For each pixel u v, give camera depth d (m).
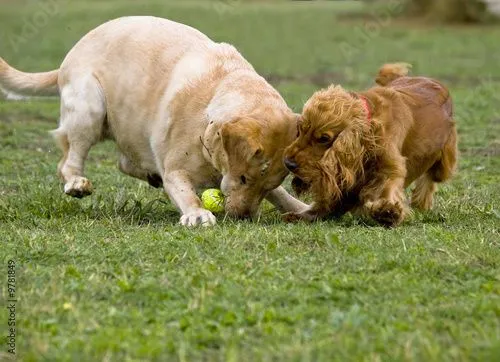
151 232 12.02
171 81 13.23
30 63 33.31
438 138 13.25
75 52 14.30
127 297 9.24
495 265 10.41
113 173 17.62
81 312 8.80
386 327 8.27
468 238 11.52
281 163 12.06
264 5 63.81
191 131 12.84
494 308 8.76
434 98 13.55
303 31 47.22
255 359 7.63
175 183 12.98
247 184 12.09
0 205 13.82
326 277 9.78
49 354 7.84
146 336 8.26
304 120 11.95
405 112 12.90
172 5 55.66
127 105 13.61
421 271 10.04
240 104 12.22
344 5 62.78
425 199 14.12
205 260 10.45
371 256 10.58
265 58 37.28
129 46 13.75
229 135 11.76
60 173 14.50
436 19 52.09
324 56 38.25
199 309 8.86
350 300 9.15
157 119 13.23
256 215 12.59
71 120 14.09
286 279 9.77
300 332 8.20
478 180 17.22
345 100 12.05
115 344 7.95
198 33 13.84
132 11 50.34
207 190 13.01
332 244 11.09
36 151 20.25
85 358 7.72
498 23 52.09
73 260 10.63
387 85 14.12
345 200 13.03
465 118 24.00
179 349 7.86
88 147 14.22
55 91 15.30
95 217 13.43
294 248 11.07
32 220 12.92
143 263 10.40
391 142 12.52
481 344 7.72
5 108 26.05
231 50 13.54
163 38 13.65
